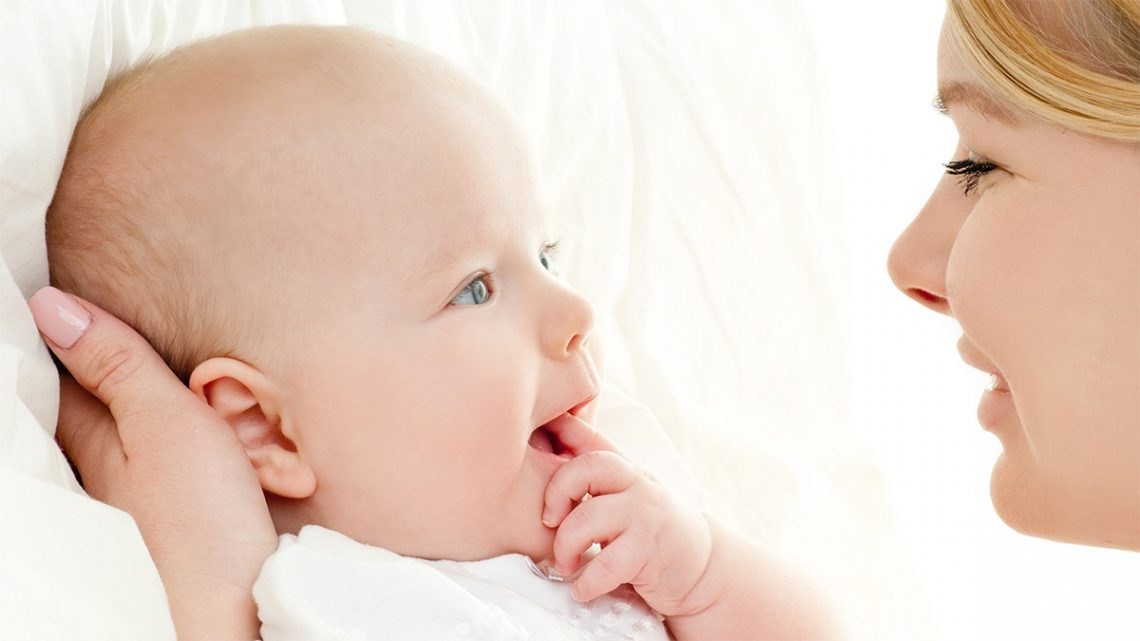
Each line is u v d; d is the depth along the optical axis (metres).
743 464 1.69
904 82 2.44
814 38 2.03
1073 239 1.05
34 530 0.92
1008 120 1.08
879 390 2.19
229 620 1.09
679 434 1.68
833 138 1.98
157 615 0.99
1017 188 1.10
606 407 1.58
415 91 1.22
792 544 1.67
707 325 1.78
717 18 2.01
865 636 1.66
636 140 1.85
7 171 1.07
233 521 1.12
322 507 1.21
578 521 1.20
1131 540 1.14
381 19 1.61
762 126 1.94
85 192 1.19
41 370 1.08
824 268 1.86
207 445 1.14
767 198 1.88
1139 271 1.03
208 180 1.17
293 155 1.17
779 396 1.78
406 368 1.17
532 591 1.21
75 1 1.16
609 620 1.24
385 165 1.18
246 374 1.17
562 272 1.71
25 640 0.85
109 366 1.15
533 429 1.23
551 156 1.75
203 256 1.17
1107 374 1.05
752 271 1.83
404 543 1.21
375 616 1.08
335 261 1.17
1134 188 1.03
